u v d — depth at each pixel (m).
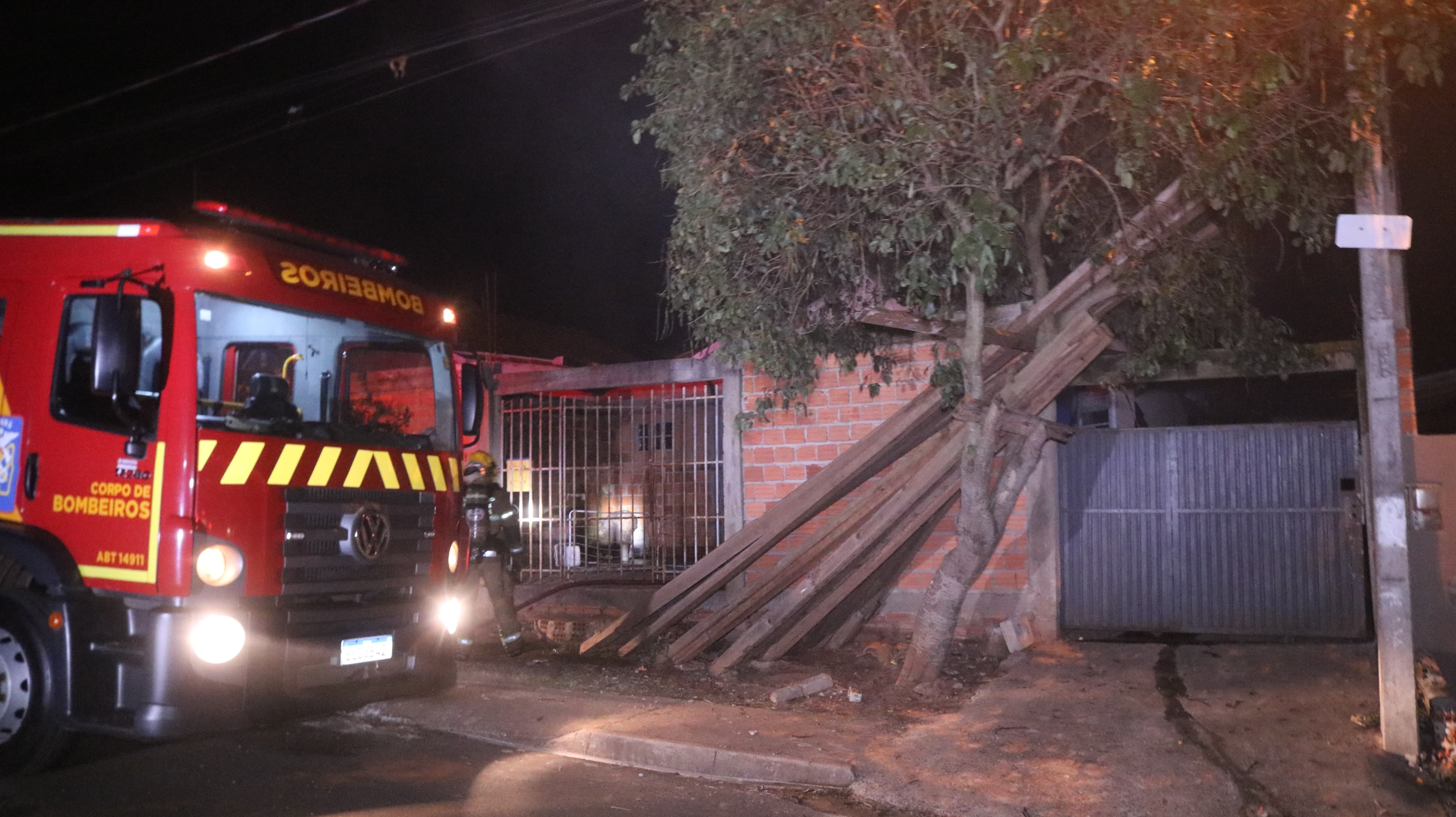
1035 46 6.71
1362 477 8.40
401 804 5.48
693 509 10.83
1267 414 9.62
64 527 5.86
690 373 10.73
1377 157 6.39
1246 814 5.29
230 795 5.59
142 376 5.75
